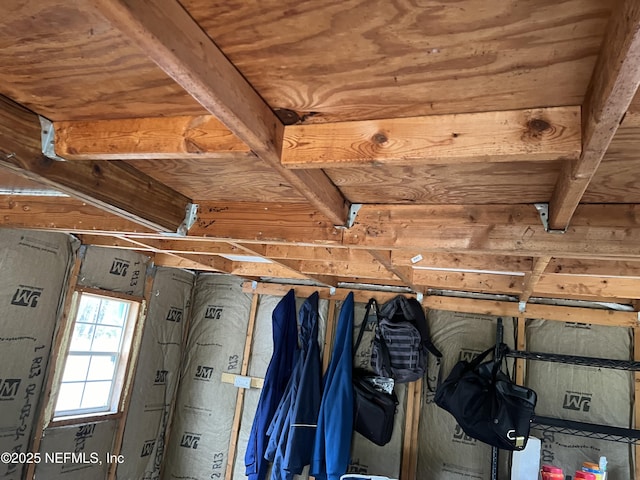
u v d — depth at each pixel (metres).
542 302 3.51
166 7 0.74
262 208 2.02
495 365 3.26
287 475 3.44
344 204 1.78
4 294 2.73
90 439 3.38
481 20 0.76
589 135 0.90
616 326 3.31
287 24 0.81
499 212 1.68
